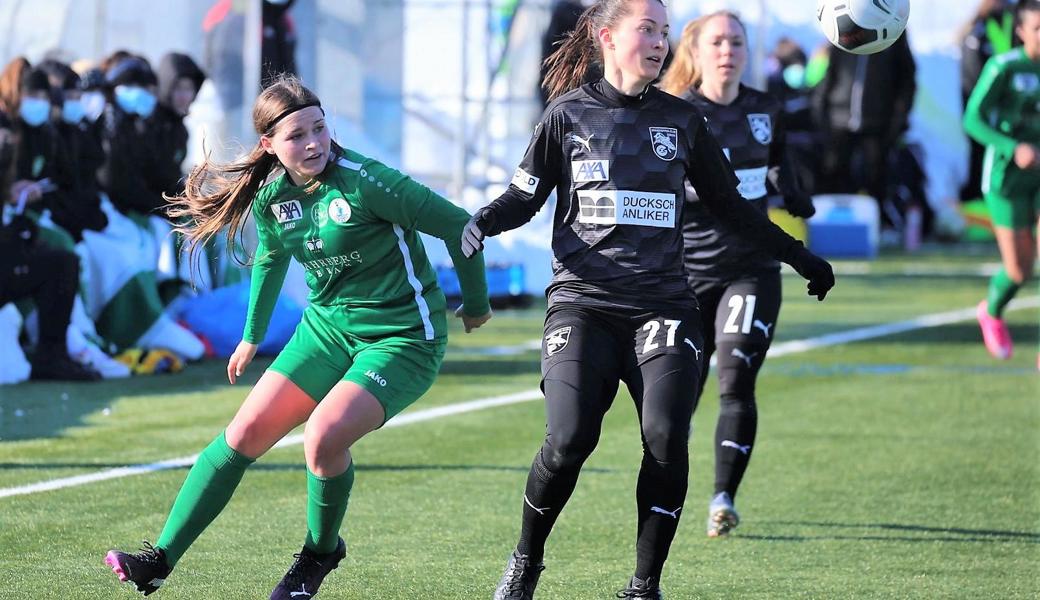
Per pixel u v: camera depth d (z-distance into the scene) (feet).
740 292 72.02
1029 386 119.65
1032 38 110.83
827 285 54.75
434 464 85.15
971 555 66.39
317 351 55.11
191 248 59.06
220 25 154.40
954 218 274.36
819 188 251.60
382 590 59.06
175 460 84.12
